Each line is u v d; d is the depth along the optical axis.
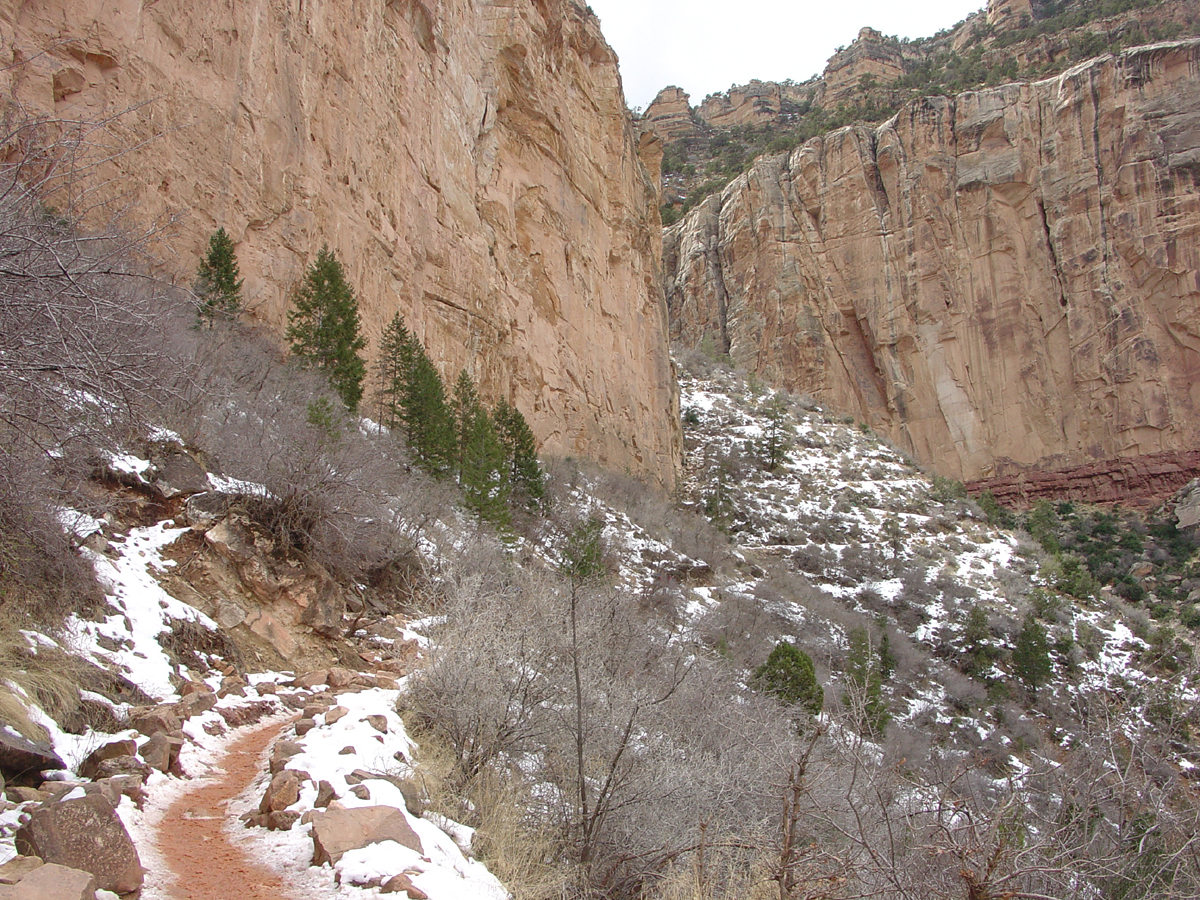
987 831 5.25
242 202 21.77
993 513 65.94
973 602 42.19
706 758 8.13
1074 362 80.81
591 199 50.34
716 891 6.20
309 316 21.31
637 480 46.00
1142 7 105.50
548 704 7.61
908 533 56.00
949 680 29.31
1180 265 77.62
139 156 18.33
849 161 96.19
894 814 6.36
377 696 7.82
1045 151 86.44
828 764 7.00
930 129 92.00
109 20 18.59
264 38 23.61
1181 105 81.44
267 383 15.62
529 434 29.39
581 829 6.44
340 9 27.91
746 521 54.12
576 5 53.69
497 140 41.09
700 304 105.06
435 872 4.58
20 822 4.17
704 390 82.81
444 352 32.09
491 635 7.68
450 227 34.19
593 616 9.17
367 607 11.52
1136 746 5.55
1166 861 5.08
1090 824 5.51
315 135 25.55
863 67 140.38
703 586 30.52
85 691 6.00
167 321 7.79
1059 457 79.56
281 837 4.92
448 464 23.31
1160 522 70.19
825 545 51.25
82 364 5.09
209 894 4.20
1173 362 77.25
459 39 37.62
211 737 6.70
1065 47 106.25
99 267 5.56
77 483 7.52
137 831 4.76
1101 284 80.56
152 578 8.54
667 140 155.00
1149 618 46.94
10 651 5.71
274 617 9.62
